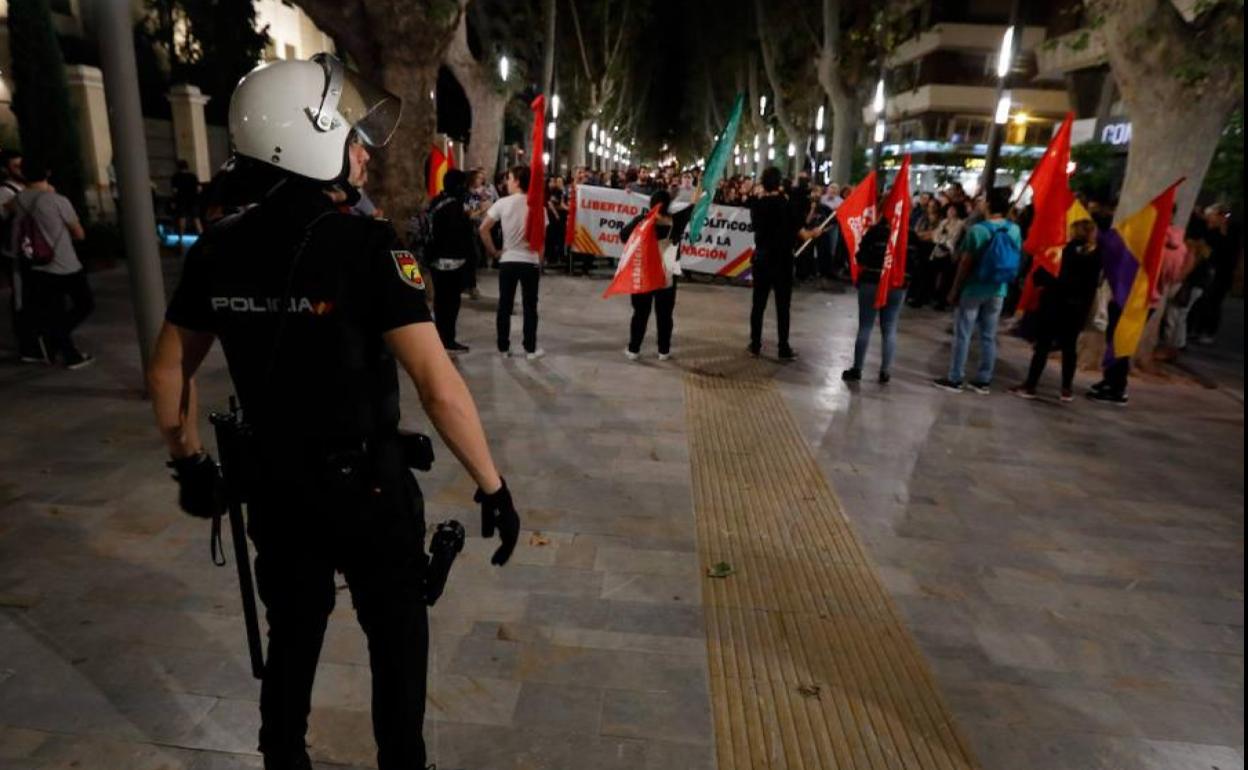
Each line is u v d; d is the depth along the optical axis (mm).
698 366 7645
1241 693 3027
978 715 2826
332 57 1795
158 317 5520
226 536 3832
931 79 39344
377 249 1674
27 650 2910
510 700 2752
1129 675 3113
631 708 2748
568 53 25906
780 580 3703
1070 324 6973
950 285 11578
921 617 3453
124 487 4348
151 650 2936
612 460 5090
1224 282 10727
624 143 50438
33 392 6012
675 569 3736
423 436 1894
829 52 20297
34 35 13078
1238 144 13141
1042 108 38938
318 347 1672
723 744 2602
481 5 18125
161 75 23438
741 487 4777
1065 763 2617
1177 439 6230
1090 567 4008
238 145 1700
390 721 1936
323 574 1854
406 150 8578
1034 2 37781
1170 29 7465
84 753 2428
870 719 2773
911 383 7480
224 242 1694
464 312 9852
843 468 5199
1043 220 6863
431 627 3164
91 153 16688
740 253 13000
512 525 1810
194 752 2451
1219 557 4180
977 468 5340
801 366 7879
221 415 1819
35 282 6492
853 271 7422
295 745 1941
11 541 3727
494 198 12305
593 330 9094
